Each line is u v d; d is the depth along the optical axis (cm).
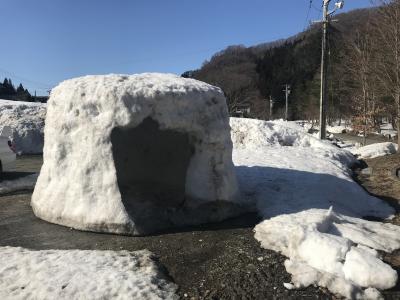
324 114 2414
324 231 623
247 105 8581
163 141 780
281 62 9169
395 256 571
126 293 469
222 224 728
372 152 1722
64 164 731
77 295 461
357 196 910
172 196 765
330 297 481
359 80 2797
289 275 529
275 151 1352
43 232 686
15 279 496
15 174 1290
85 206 691
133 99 689
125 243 638
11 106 2319
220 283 517
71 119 719
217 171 755
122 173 732
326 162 1228
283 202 798
